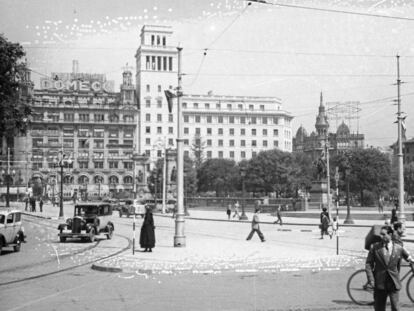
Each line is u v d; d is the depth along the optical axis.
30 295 13.13
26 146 103.62
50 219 56.16
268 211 77.44
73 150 135.25
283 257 21.38
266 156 122.12
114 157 140.25
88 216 30.81
